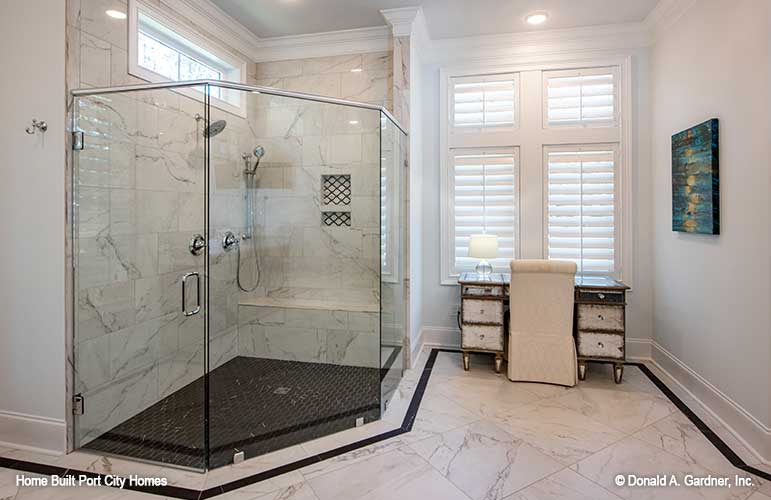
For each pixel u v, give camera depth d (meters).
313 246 3.45
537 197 3.67
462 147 3.81
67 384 2.20
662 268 3.27
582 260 3.60
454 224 3.87
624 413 2.61
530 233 3.70
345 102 2.97
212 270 3.08
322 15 3.24
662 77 3.22
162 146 2.68
